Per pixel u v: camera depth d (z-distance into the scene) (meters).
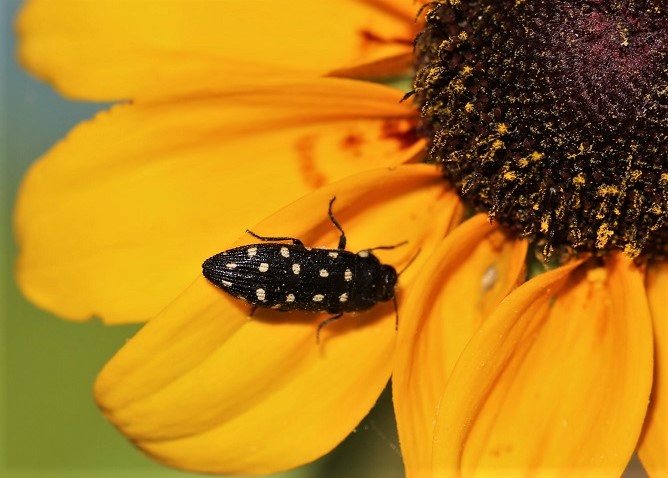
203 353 0.10
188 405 0.10
